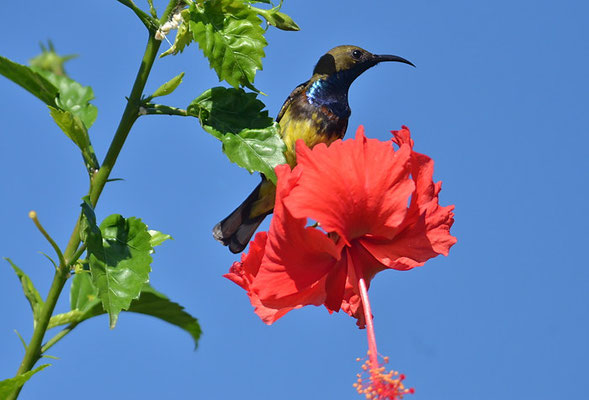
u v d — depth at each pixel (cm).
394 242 410
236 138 515
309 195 380
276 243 385
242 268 413
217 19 506
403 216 388
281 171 383
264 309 408
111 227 522
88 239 501
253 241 407
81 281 602
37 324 521
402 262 404
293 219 379
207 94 525
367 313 389
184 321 641
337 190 384
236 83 504
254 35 506
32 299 537
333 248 379
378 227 393
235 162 505
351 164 387
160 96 523
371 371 366
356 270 400
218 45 499
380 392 358
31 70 556
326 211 382
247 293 412
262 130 521
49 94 572
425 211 414
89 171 530
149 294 614
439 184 423
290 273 389
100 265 502
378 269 419
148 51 521
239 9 508
